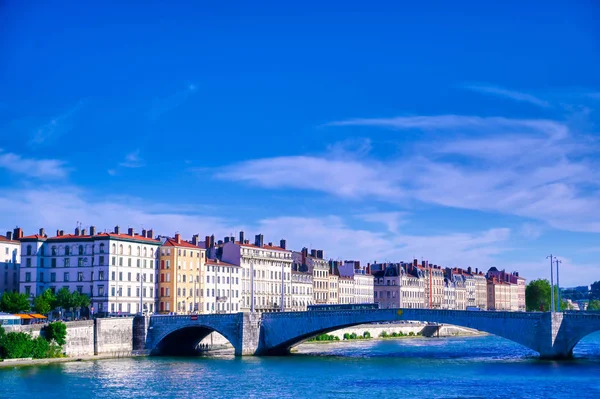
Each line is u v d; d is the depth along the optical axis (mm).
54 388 130000
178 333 195625
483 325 175125
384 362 169875
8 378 140000
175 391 128000
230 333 188625
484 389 128875
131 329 190250
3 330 159500
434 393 125438
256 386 133250
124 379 140875
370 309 184000
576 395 122875
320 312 187500
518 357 180250
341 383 136250
